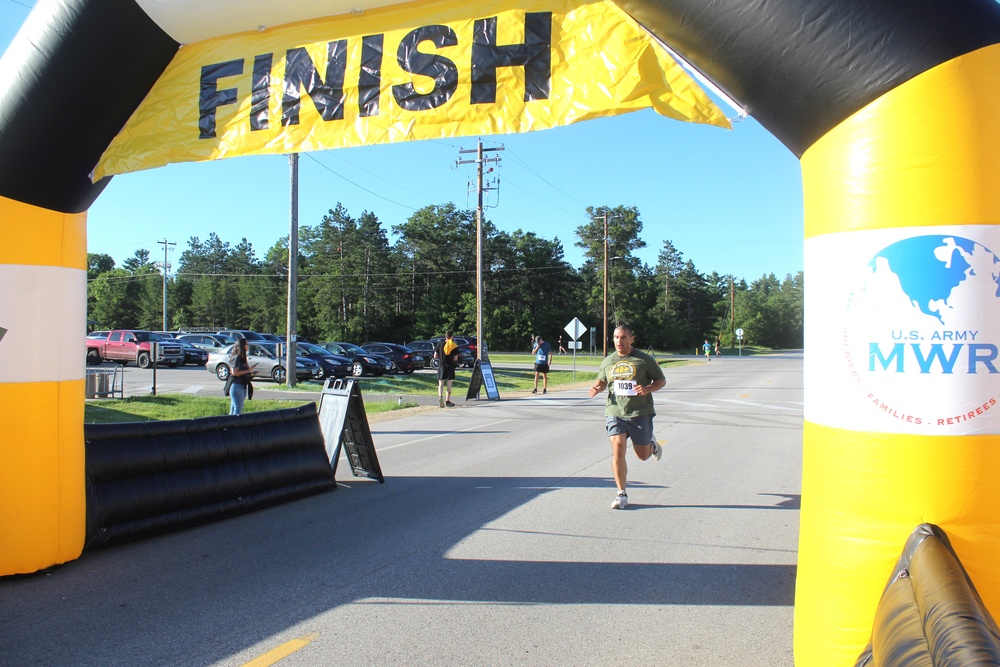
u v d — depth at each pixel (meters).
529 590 4.62
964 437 2.55
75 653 3.67
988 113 2.59
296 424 7.37
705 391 22.31
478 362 20.17
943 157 2.59
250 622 4.09
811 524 2.93
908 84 2.64
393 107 4.38
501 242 86.69
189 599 4.43
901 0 2.63
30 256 4.73
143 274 93.31
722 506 6.93
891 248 2.65
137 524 5.66
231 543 5.64
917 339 2.60
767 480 8.22
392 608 4.30
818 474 2.88
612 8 3.92
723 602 4.43
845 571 2.74
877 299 2.68
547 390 24.02
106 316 86.12
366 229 76.50
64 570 4.97
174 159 4.80
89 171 4.93
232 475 6.52
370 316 75.12
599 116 3.89
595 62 3.93
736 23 2.94
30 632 3.93
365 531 6.00
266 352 25.67
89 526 5.34
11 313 4.66
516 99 4.09
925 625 2.05
